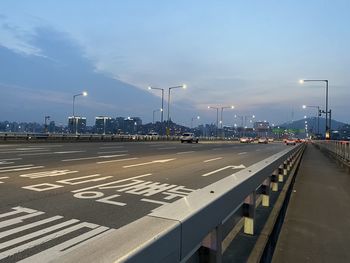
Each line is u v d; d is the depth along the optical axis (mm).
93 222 7270
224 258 4902
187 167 18156
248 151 38719
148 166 17906
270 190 9273
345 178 17203
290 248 6688
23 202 8781
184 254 2582
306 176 17766
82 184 11641
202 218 2924
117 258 1812
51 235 6387
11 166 15867
